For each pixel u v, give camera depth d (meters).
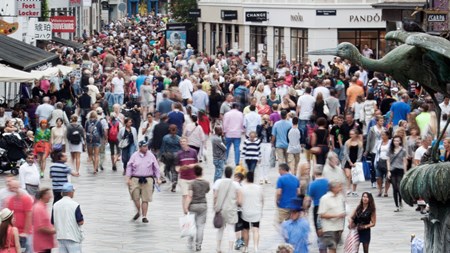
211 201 62.47
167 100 75.81
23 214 44.19
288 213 47.66
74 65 117.56
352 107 77.94
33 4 107.56
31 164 54.09
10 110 81.50
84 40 186.38
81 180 70.81
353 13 139.38
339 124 65.44
